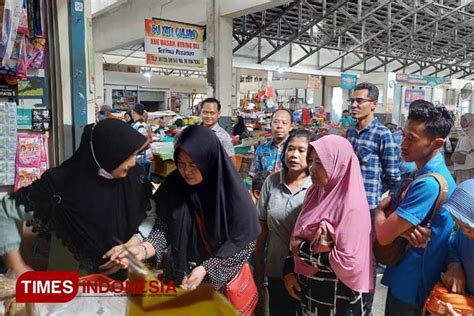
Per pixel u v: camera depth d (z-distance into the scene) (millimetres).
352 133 3025
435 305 1375
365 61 12984
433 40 11414
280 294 1980
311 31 10422
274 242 1967
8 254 1247
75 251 1279
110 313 948
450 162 5805
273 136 2988
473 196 1335
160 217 1444
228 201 1381
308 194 1699
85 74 2211
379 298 2766
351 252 1467
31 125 2078
